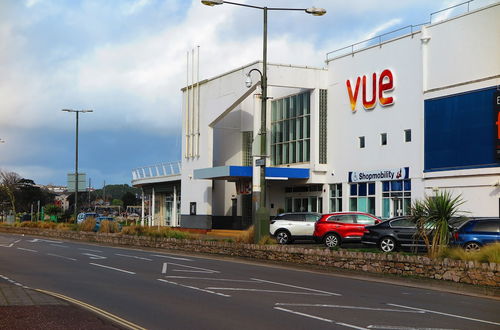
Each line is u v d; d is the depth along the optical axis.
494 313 11.85
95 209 110.12
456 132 31.17
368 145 37.34
